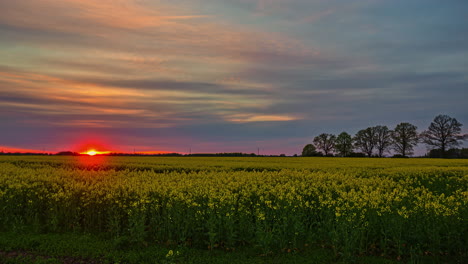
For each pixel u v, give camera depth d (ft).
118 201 43.24
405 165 130.41
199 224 37.58
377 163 143.84
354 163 141.49
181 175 74.23
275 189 50.60
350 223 34.01
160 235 38.65
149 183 58.13
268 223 39.47
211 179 68.64
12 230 41.88
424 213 36.35
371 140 289.12
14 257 33.45
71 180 64.44
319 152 320.50
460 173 92.63
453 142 248.11
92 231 42.09
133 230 37.86
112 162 131.64
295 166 112.57
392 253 34.71
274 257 33.86
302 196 46.78
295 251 34.78
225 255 34.37
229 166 110.93
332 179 71.31
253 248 36.04
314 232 39.55
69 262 32.73
